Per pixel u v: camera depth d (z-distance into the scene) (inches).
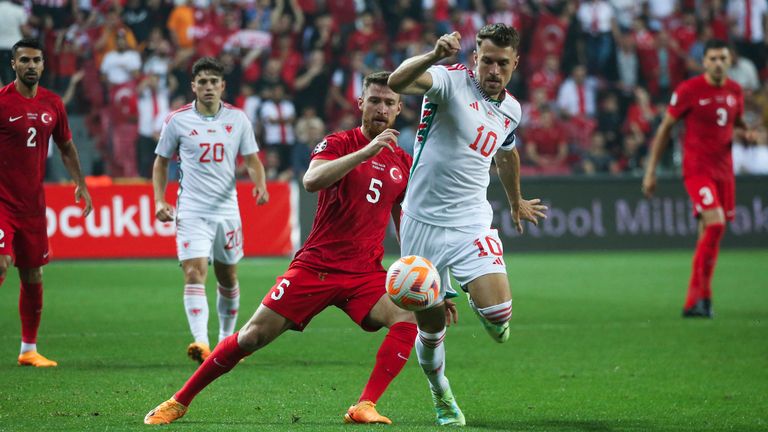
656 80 3260.3
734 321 1517.0
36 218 1083.3
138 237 2404.0
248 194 2475.4
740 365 1135.6
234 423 774.5
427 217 804.0
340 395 925.8
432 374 792.9
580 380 1035.9
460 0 3206.2
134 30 2832.2
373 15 3137.3
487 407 887.1
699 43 3341.5
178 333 1348.4
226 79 2881.4
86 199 1165.1
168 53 2812.5
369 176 800.3
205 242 1168.8
